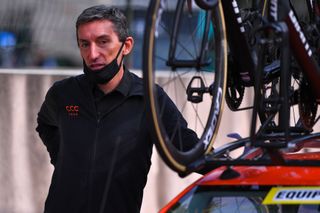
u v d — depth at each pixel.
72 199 7.73
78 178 7.72
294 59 7.27
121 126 7.73
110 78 7.57
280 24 6.22
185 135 7.59
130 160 7.68
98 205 7.65
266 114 6.71
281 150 6.31
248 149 6.97
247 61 7.26
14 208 11.94
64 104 7.94
